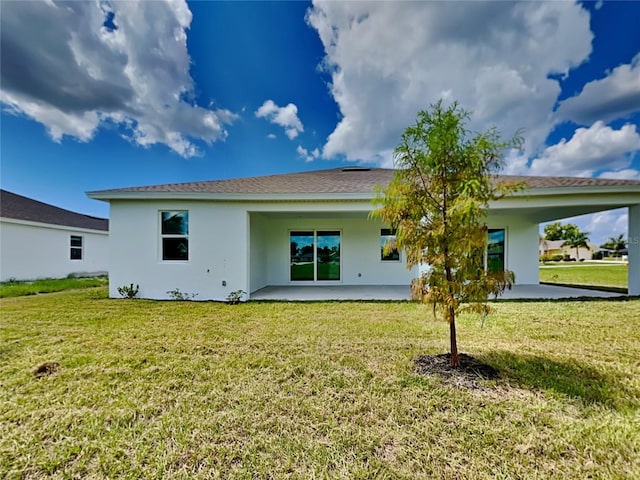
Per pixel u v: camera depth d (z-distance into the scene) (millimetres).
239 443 2262
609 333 5051
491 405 2746
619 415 2570
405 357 3980
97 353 4152
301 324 5758
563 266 30484
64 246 16234
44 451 2182
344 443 2250
